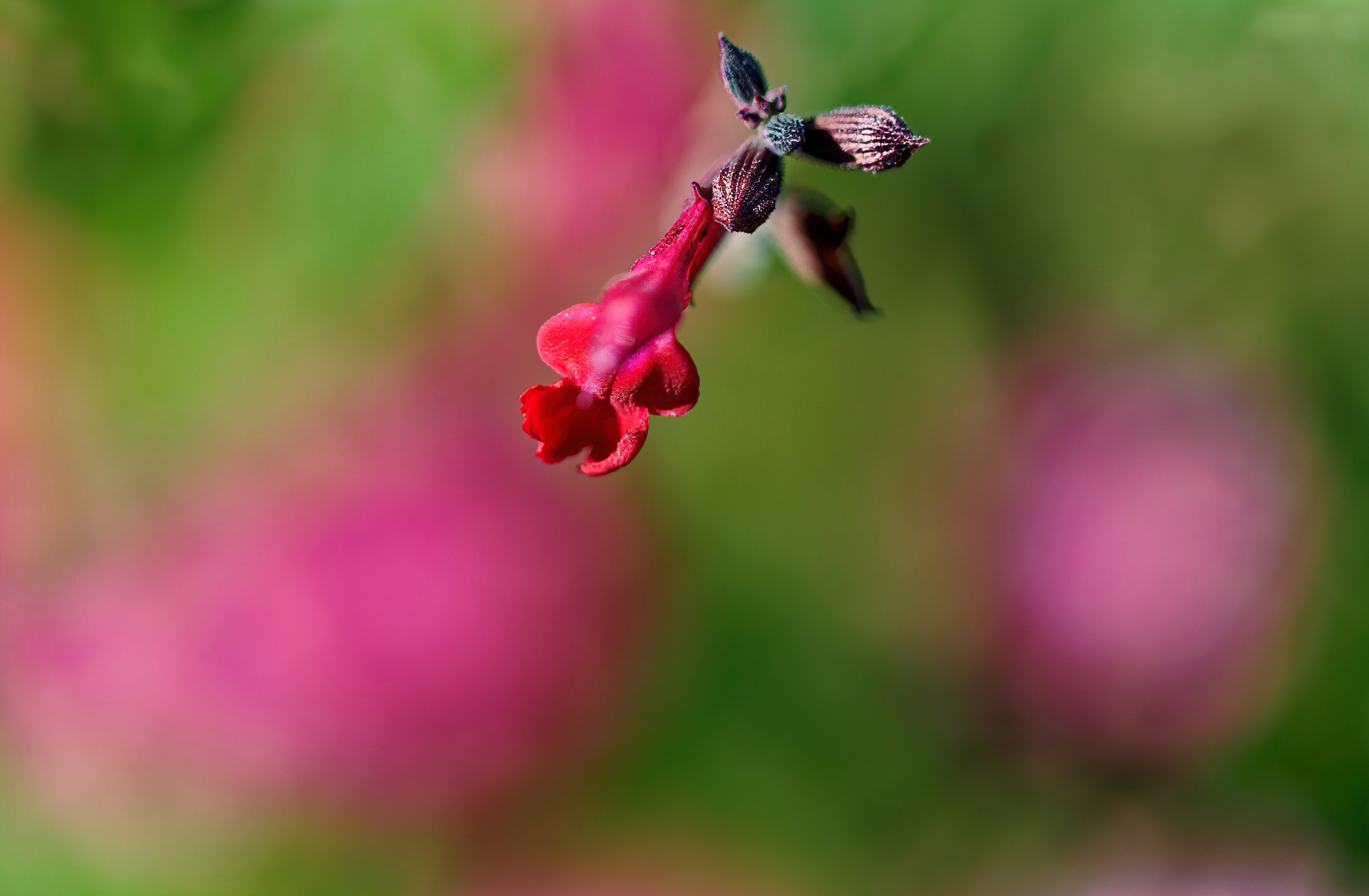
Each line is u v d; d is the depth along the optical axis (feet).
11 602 1.45
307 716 1.42
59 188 1.37
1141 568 1.45
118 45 1.34
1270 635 1.44
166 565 1.43
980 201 1.47
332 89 1.37
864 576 1.55
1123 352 1.50
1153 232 1.45
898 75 1.38
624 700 1.50
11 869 1.43
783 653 1.53
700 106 1.39
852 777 1.53
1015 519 1.51
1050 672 1.50
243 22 1.35
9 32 1.34
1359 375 1.44
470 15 1.37
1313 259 1.43
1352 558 1.43
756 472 1.56
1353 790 1.42
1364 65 1.36
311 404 1.44
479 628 1.43
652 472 1.55
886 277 1.53
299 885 1.47
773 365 1.56
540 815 1.49
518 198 1.41
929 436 1.55
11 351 1.40
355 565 1.42
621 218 1.41
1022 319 1.52
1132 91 1.40
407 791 1.45
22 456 1.43
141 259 1.39
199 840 1.45
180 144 1.37
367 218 1.39
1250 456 1.46
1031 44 1.38
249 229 1.39
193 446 1.44
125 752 1.44
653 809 1.51
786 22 1.37
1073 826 1.51
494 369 1.46
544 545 1.46
